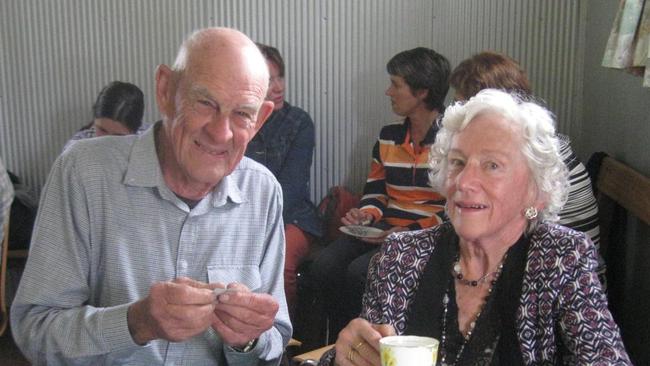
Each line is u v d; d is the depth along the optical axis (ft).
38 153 15.75
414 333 5.89
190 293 5.24
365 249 12.85
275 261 6.47
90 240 6.01
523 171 5.58
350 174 15.35
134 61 15.39
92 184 5.98
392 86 12.75
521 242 5.76
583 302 5.48
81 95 15.55
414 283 6.00
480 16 14.43
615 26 9.75
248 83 5.63
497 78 10.59
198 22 15.21
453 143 5.68
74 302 5.94
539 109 5.70
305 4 14.97
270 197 6.42
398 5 14.78
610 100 12.40
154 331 5.37
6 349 14.24
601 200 11.53
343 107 15.17
